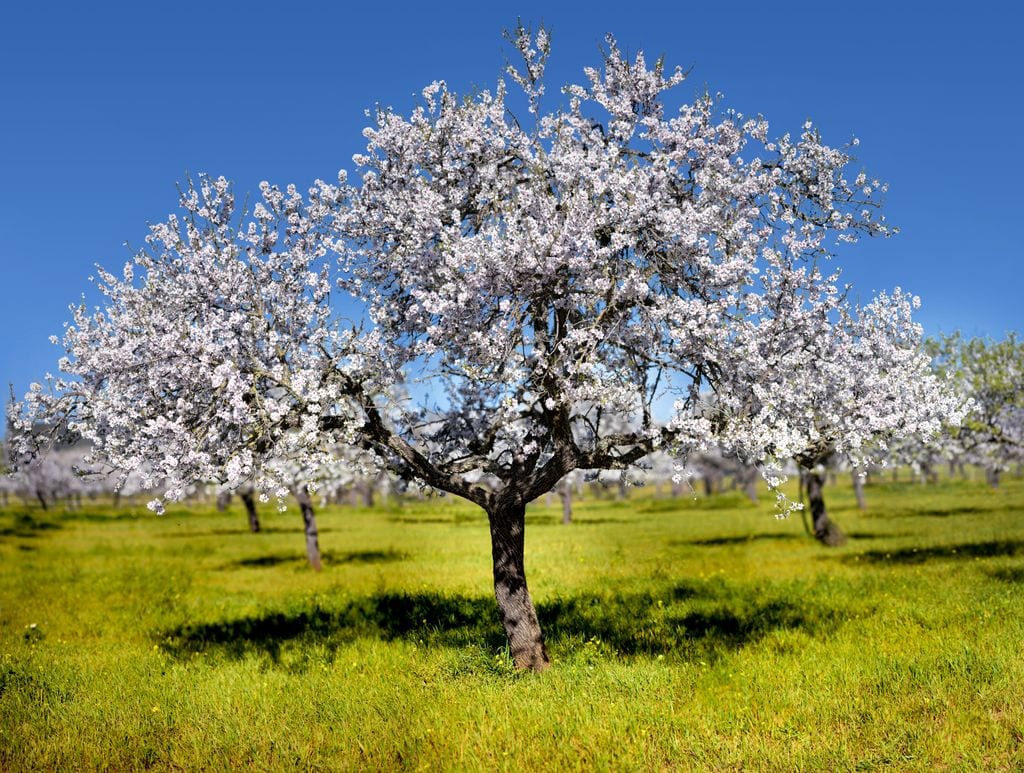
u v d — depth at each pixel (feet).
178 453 29.68
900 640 37.68
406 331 33.53
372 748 25.82
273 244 33.58
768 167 32.35
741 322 29.35
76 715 30.71
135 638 48.80
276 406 29.66
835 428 32.71
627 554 89.51
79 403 31.99
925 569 64.64
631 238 29.43
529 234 28.27
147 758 26.68
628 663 35.76
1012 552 74.59
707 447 30.37
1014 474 277.23
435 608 53.06
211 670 38.19
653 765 24.03
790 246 30.55
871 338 33.09
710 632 42.16
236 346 30.37
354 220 33.19
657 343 30.50
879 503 180.45
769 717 27.91
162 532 156.56
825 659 34.83
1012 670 30.48
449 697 31.19
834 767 23.30
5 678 36.24
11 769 25.43
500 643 40.83
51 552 113.80
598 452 34.37
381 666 37.68
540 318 31.94
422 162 33.50
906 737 25.31
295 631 49.19
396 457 37.40
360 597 60.64
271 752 26.09
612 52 31.24
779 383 31.45
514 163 34.58
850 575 63.87
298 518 200.85
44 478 219.41
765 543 98.99
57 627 53.26
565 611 50.11
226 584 76.79
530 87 31.73
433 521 174.40
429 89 32.40
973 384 72.90
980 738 24.89
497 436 37.70
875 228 31.37
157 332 31.76
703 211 28.71
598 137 31.78
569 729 26.68
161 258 33.58
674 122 30.17
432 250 30.91
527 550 98.63
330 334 32.63
